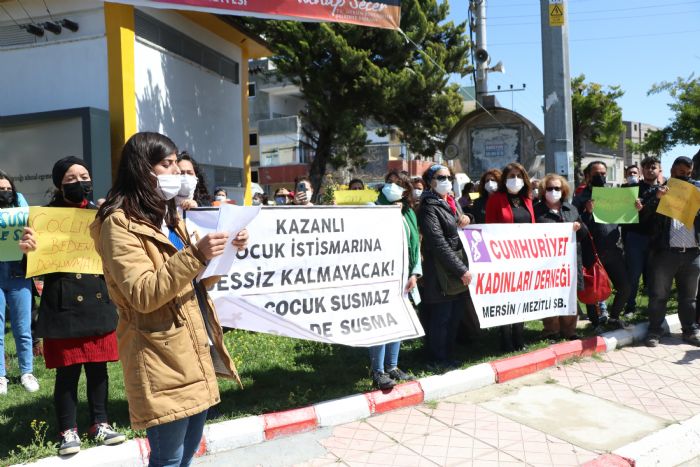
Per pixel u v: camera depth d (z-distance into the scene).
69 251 3.79
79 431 4.07
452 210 5.61
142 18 11.12
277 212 4.42
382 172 38.84
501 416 4.61
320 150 16.86
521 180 5.98
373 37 15.17
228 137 14.63
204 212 3.88
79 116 9.73
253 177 37.81
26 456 3.60
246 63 15.44
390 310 4.95
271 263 4.39
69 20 10.58
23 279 5.00
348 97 15.49
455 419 4.55
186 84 12.68
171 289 2.26
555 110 8.95
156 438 2.45
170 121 12.05
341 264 4.70
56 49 10.64
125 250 2.33
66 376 3.73
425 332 5.91
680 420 4.53
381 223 4.93
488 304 5.62
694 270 6.42
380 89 14.71
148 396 2.36
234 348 6.19
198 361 2.51
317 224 4.59
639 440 4.12
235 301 4.26
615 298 6.84
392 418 4.57
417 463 3.83
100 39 10.36
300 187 7.46
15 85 10.91
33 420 4.14
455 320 5.74
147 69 11.23
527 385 5.30
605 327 6.85
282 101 38.84
